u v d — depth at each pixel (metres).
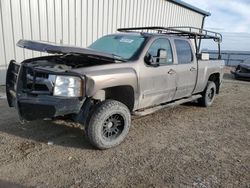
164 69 5.05
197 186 3.30
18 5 7.82
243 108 7.55
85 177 3.33
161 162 3.86
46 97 3.69
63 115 3.88
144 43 4.80
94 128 3.92
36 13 8.27
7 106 5.98
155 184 3.29
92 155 3.93
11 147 3.99
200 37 7.04
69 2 9.09
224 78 14.29
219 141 4.84
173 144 4.55
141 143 4.48
